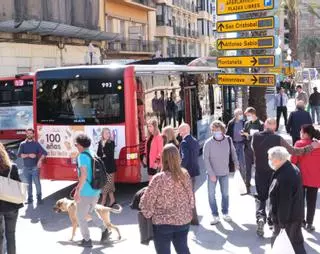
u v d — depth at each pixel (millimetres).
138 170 11164
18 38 27453
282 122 25344
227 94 20625
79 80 11328
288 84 42062
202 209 10016
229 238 8133
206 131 17297
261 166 8180
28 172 10969
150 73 11945
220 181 9070
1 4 26547
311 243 7684
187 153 8562
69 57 33438
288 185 5941
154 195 5492
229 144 9102
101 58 37781
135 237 8414
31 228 9211
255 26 11867
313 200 8133
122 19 43438
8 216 6555
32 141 10969
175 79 13898
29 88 19594
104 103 11172
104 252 7703
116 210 8188
